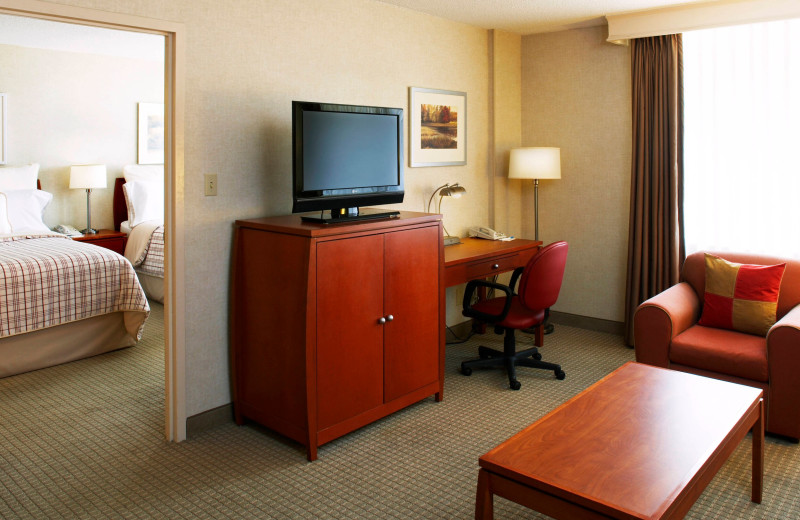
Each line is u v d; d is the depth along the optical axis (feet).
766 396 9.86
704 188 14.20
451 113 14.92
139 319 14.58
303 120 9.79
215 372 10.62
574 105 16.12
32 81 19.03
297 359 9.43
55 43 18.16
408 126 13.80
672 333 10.98
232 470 9.12
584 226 16.34
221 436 10.33
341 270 9.53
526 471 5.89
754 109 13.34
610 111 15.53
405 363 10.81
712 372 10.51
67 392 12.31
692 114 14.19
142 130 21.42
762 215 13.50
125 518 7.87
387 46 13.04
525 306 12.09
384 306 10.31
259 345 10.18
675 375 8.65
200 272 10.19
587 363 13.83
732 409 7.40
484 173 16.25
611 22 14.34
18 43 18.17
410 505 8.11
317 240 9.13
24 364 13.29
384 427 10.55
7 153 18.76
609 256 15.99
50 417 11.11
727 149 13.80
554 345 15.17
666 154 14.32
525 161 15.38
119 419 11.02
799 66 12.69
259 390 10.31
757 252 13.07
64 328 13.85
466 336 16.07
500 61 16.14
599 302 16.33
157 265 18.52
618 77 15.30
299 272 9.25
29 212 18.17
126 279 14.42
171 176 9.70
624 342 15.39
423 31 13.93
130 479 8.87
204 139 10.00
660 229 14.49
